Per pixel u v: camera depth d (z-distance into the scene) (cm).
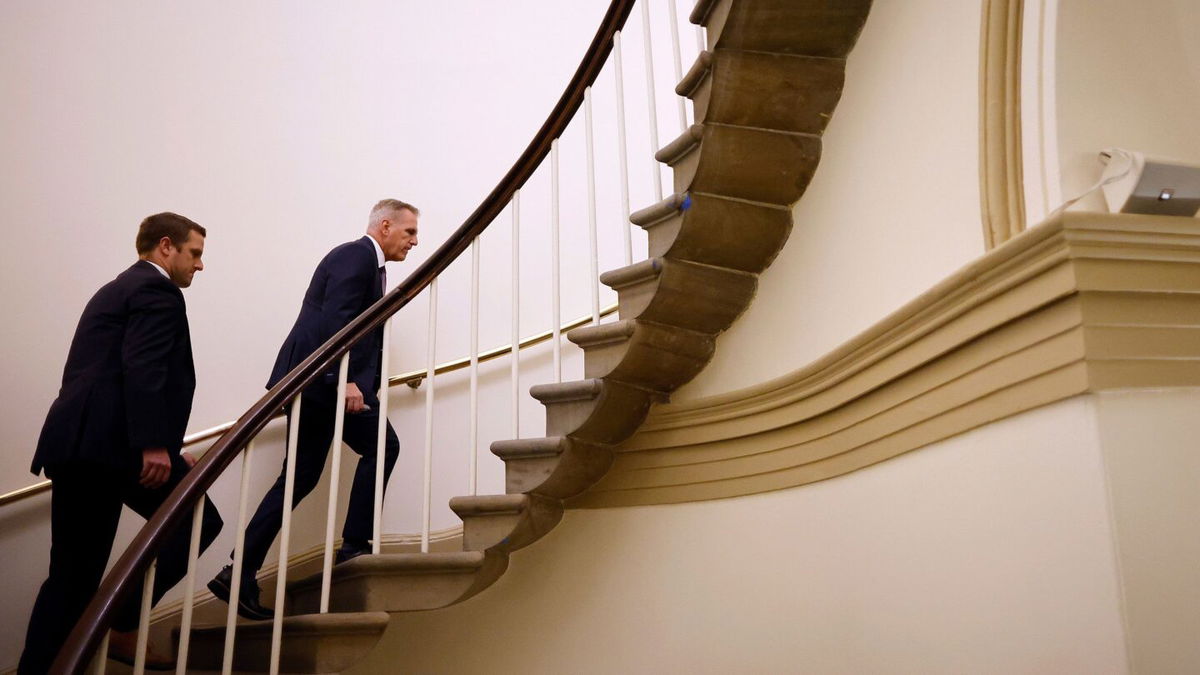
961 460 205
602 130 437
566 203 427
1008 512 190
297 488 318
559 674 307
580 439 296
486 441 392
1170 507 168
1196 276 182
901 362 222
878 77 257
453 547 374
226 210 392
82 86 383
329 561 275
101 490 273
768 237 284
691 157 273
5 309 351
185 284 318
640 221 287
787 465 268
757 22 258
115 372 280
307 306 338
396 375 394
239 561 260
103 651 217
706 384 301
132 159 383
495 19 451
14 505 333
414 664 333
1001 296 190
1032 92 202
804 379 258
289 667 275
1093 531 167
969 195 217
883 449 232
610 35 309
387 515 376
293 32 423
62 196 369
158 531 236
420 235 413
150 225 312
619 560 308
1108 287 174
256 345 383
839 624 240
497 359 402
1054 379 178
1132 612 159
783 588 261
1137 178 179
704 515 292
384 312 297
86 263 367
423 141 427
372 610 275
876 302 245
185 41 404
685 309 287
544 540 327
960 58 225
